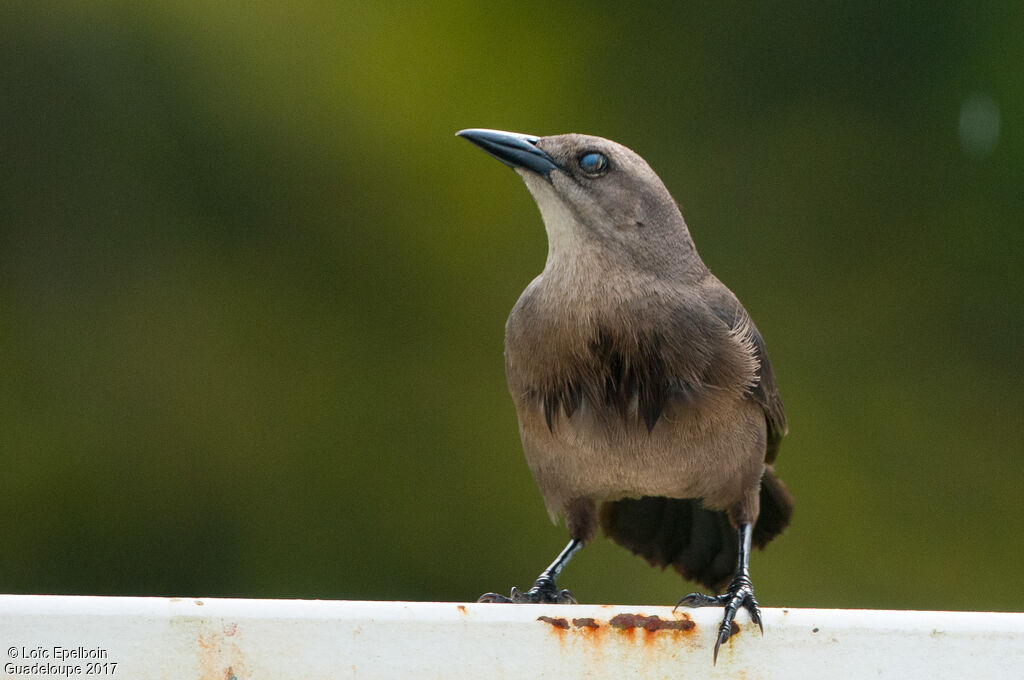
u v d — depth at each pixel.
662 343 7.73
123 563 12.42
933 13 13.77
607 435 7.81
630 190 7.93
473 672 5.63
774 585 12.49
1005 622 5.66
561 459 8.02
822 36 13.94
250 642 5.54
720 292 8.16
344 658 5.57
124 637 5.50
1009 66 13.52
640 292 7.80
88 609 5.51
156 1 13.00
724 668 5.77
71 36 12.88
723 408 7.81
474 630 5.65
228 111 13.08
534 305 7.96
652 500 8.88
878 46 13.85
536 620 5.70
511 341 8.03
